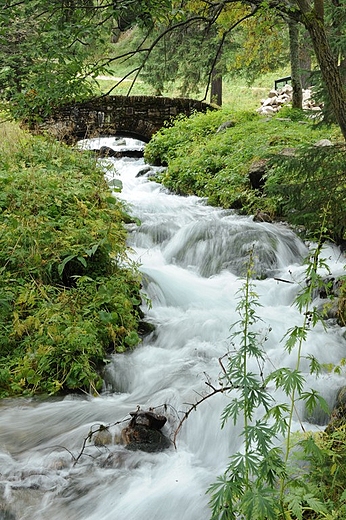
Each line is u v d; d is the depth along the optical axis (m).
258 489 2.82
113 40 25.91
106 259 7.78
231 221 10.70
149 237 10.38
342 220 7.25
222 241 9.91
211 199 12.88
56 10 6.56
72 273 7.57
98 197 9.07
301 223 7.54
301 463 3.87
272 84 31.39
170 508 4.15
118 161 18.66
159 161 17.97
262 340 6.75
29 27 7.72
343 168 7.09
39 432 5.22
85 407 5.66
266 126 16.44
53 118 19.75
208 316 7.52
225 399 5.24
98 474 4.56
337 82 6.48
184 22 6.82
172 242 10.26
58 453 4.84
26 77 6.98
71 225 7.91
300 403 5.15
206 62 18.14
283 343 6.77
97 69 6.61
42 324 6.59
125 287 7.53
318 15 6.39
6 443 5.04
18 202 8.14
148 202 12.85
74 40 6.50
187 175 14.42
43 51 6.71
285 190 7.39
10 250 7.48
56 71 6.79
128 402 5.82
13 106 7.16
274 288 8.59
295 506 2.92
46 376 6.23
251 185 12.45
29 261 7.33
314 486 3.23
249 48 19.22
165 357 6.65
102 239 7.65
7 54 7.61
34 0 6.57
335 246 9.71
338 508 3.18
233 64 20.97
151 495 4.30
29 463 4.70
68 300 6.93
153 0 6.30
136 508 4.18
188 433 5.08
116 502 4.24
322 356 6.26
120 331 6.95
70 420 5.45
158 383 6.05
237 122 17.67
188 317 7.52
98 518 4.09
